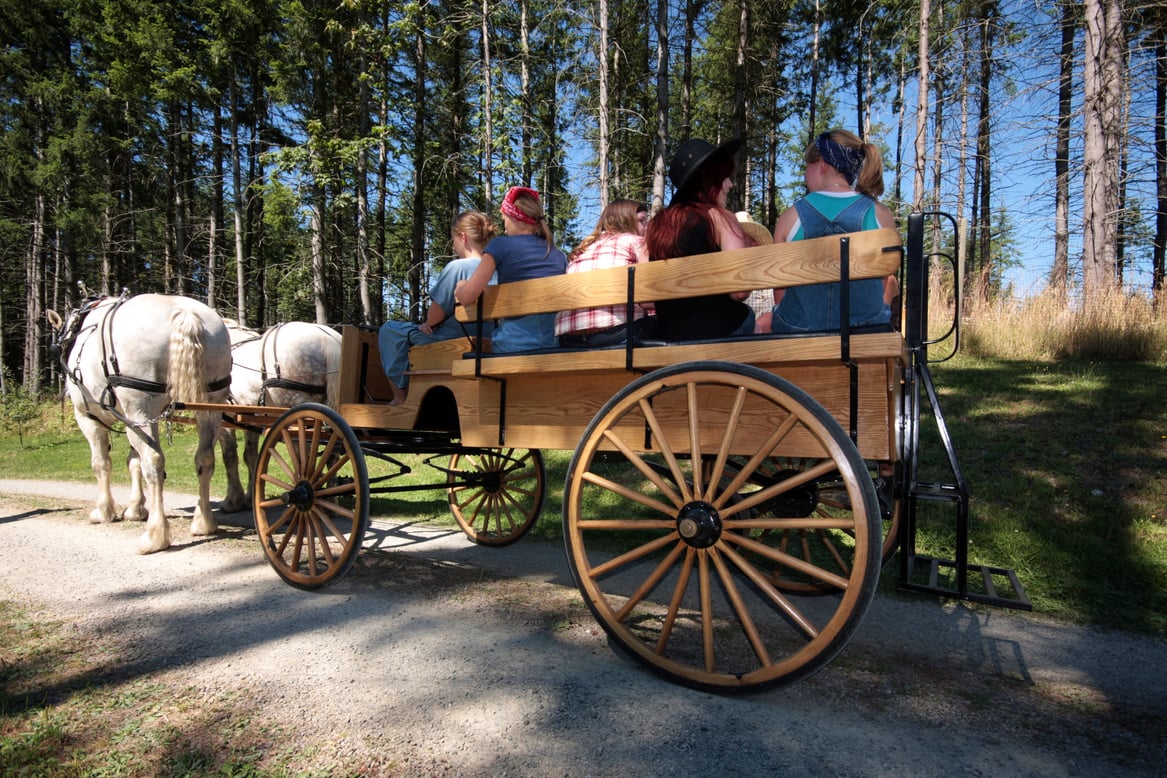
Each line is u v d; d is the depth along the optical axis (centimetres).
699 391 294
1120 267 1284
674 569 485
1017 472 597
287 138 2614
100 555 524
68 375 584
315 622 378
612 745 247
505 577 470
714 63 2412
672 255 303
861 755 241
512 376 359
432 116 2178
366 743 251
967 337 1080
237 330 723
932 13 1686
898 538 397
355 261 2373
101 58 2398
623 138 1816
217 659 329
